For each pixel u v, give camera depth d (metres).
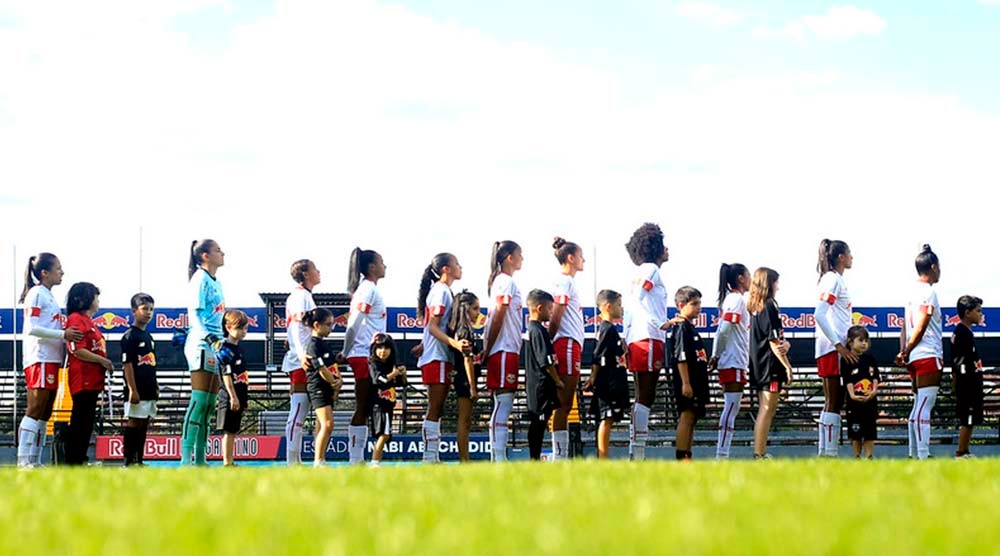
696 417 11.80
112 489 5.85
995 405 23.50
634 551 3.06
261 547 3.30
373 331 12.21
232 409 12.00
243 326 12.24
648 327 11.76
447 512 4.30
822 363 12.27
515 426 21.67
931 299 12.54
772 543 3.20
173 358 25.61
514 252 11.71
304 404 12.16
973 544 3.21
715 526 3.63
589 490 5.14
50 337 11.61
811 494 4.84
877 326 24.83
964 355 13.14
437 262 11.92
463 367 11.88
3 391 25.00
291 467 8.61
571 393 11.75
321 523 3.97
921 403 12.69
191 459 11.88
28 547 3.45
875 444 20.41
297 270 12.23
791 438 21.44
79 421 11.62
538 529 3.62
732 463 7.49
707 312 24.89
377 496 5.10
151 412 12.21
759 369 12.06
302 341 12.09
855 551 3.06
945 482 5.57
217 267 12.09
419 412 22.91
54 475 7.28
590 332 24.91
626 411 11.87
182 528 3.82
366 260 12.25
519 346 11.76
